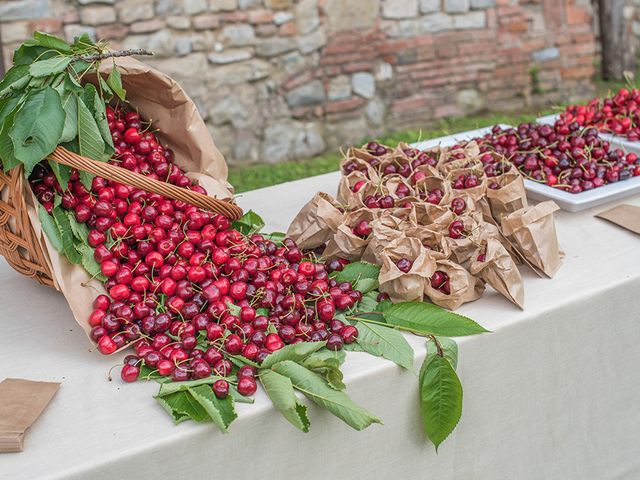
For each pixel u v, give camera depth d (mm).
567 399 923
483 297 899
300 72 2730
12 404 700
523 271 961
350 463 779
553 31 3131
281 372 735
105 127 857
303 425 681
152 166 947
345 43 2770
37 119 782
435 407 788
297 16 2672
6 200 838
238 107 2658
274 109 2721
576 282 924
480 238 896
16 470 638
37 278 884
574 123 1217
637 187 1139
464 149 1113
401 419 800
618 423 985
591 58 3223
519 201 988
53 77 834
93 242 828
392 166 1050
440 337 806
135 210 854
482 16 2986
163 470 676
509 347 848
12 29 2316
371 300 866
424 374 791
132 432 681
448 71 2982
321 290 826
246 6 2586
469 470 869
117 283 820
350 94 2828
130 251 843
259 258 870
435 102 2992
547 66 3156
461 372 819
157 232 842
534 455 918
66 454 655
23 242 835
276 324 804
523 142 1201
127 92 974
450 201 968
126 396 735
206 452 692
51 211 835
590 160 1167
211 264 842
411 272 838
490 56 3045
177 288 814
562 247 1021
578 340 907
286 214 1149
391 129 2930
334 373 725
